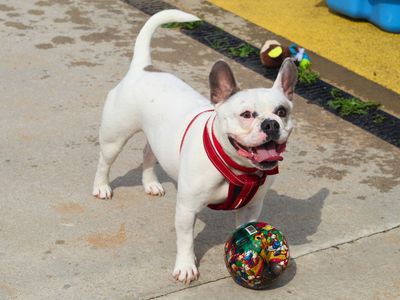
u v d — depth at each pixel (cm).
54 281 409
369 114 634
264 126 354
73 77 663
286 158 557
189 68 693
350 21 821
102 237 453
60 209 479
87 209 482
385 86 683
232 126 363
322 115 629
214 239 458
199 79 672
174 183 524
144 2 845
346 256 447
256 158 360
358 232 471
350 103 639
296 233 468
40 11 797
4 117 591
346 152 572
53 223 463
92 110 611
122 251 440
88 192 501
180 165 405
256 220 428
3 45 714
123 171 532
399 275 431
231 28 790
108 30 763
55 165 530
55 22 773
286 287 416
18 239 445
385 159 565
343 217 487
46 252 435
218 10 834
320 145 580
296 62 698
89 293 401
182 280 412
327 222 481
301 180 529
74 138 567
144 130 455
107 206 487
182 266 414
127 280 413
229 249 403
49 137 566
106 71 679
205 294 406
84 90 642
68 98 627
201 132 392
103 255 435
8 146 550
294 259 442
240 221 431
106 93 639
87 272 418
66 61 692
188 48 736
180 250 415
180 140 416
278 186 520
